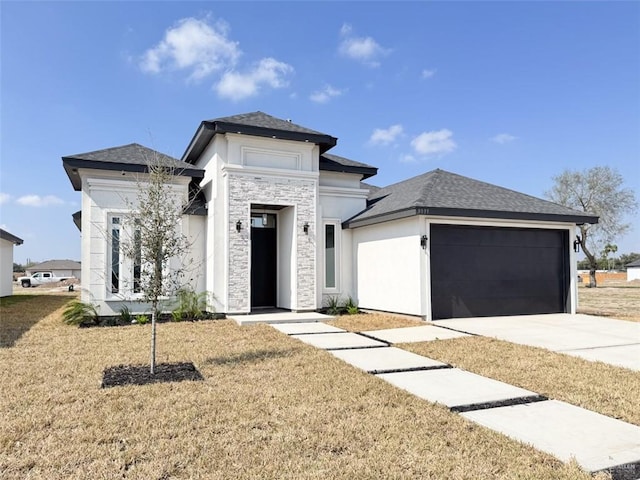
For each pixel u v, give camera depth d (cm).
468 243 1286
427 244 1203
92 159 1180
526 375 631
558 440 398
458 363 708
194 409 470
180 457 357
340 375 618
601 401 519
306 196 1397
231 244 1291
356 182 1603
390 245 1328
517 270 1345
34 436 399
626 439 401
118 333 984
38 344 852
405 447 382
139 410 469
